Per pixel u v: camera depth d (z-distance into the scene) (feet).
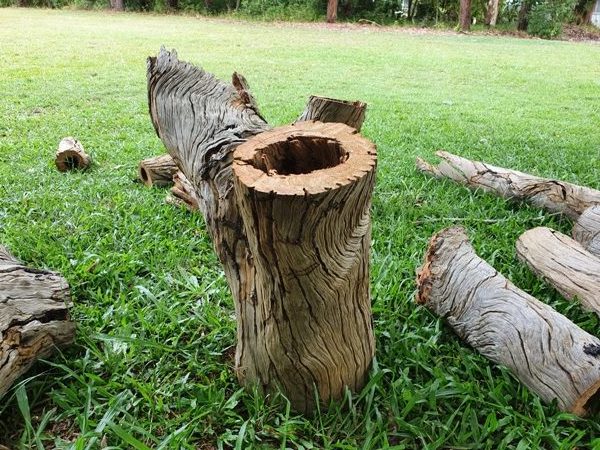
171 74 8.58
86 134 17.61
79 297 8.83
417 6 70.59
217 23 61.36
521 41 55.83
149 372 7.16
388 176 14.29
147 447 5.73
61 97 22.58
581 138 18.85
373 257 9.98
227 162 6.48
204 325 8.09
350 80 30.17
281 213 4.90
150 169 13.16
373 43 48.52
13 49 35.86
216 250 6.67
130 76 27.86
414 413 6.63
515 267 9.82
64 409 6.56
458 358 7.57
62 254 9.86
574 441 6.07
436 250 8.56
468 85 30.19
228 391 7.01
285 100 23.76
